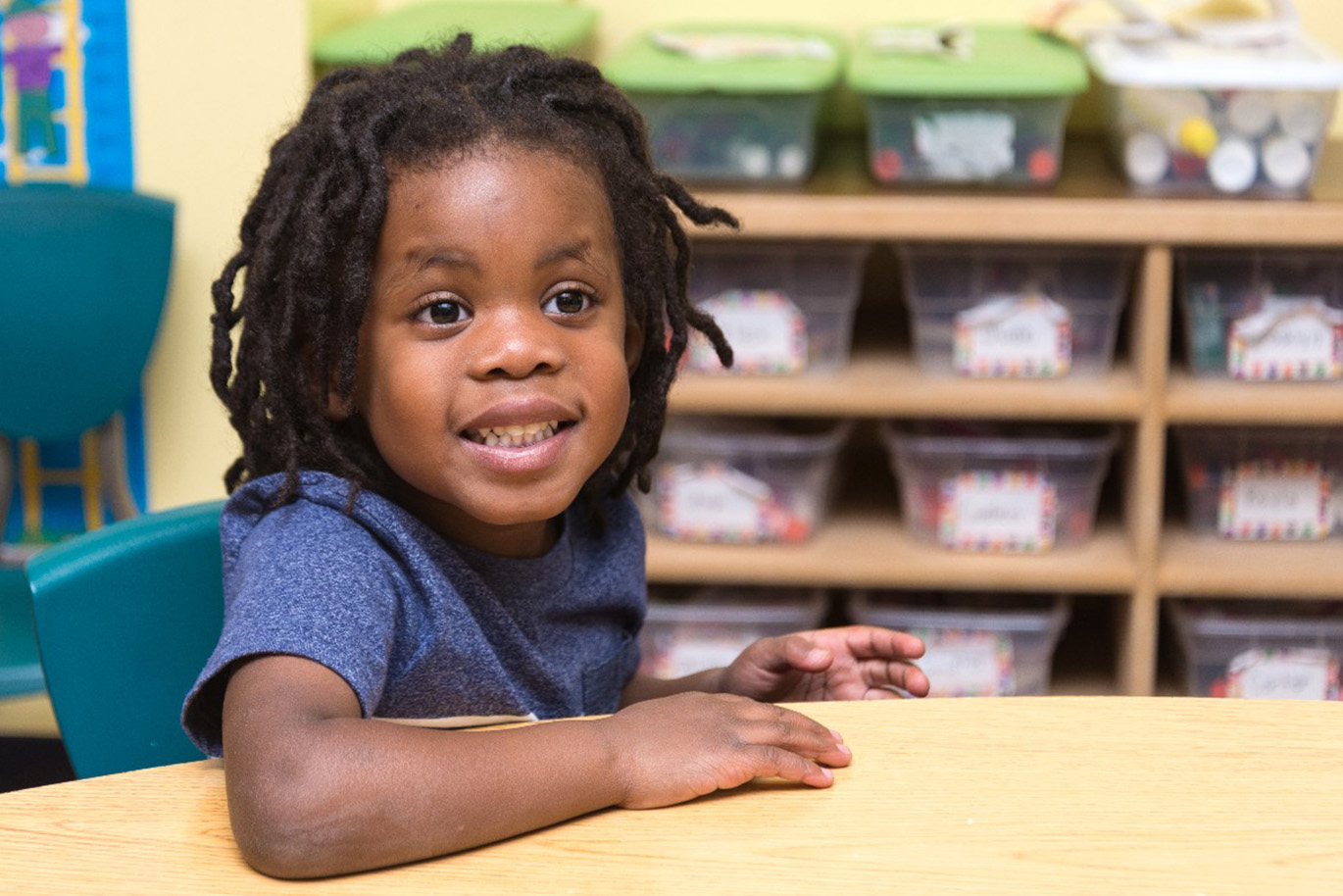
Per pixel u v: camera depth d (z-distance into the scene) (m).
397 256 0.82
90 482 2.04
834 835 0.69
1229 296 1.87
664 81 1.82
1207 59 1.80
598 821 0.70
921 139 1.87
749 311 1.91
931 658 2.02
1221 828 0.69
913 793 0.72
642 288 0.94
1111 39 1.97
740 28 2.15
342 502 0.84
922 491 1.98
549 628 0.97
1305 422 1.85
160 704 0.97
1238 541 1.98
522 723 0.82
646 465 1.03
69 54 1.91
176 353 1.97
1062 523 1.95
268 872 0.66
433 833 0.66
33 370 1.84
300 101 1.76
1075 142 2.19
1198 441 1.95
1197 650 2.00
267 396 0.90
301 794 0.65
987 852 0.67
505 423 0.81
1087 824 0.70
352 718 0.70
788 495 1.97
